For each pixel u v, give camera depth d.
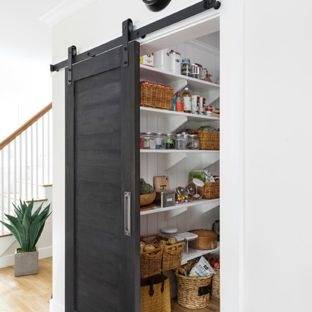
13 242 3.61
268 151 1.30
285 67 1.25
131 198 1.76
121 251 1.83
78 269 2.19
